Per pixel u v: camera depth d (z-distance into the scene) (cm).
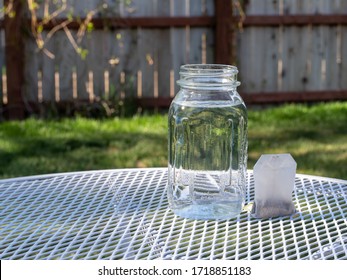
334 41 348
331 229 94
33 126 306
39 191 108
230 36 330
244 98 342
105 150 271
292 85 348
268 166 96
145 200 103
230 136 99
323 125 313
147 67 334
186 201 99
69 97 329
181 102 98
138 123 312
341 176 238
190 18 331
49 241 90
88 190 108
